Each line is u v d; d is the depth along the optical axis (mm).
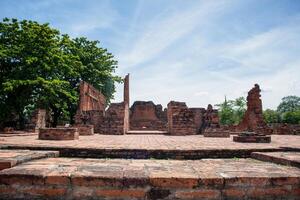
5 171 2840
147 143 7375
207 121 17250
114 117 15109
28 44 17672
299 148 5762
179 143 7559
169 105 16031
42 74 18188
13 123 20047
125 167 3234
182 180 2729
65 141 7820
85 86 18766
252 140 8320
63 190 2701
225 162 3887
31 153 4004
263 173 2980
